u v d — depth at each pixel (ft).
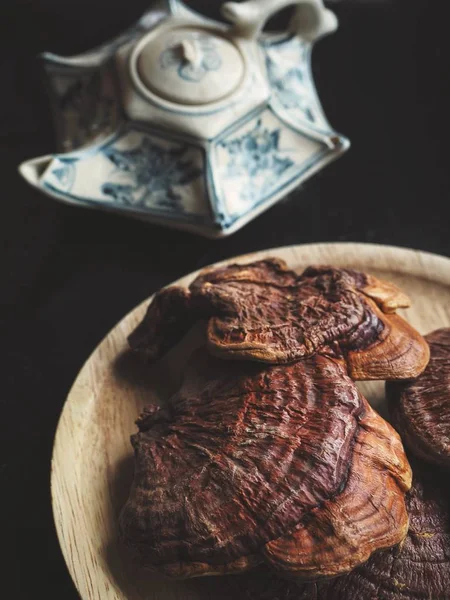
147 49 1.64
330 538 1.14
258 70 1.67
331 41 2.06
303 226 1.79
